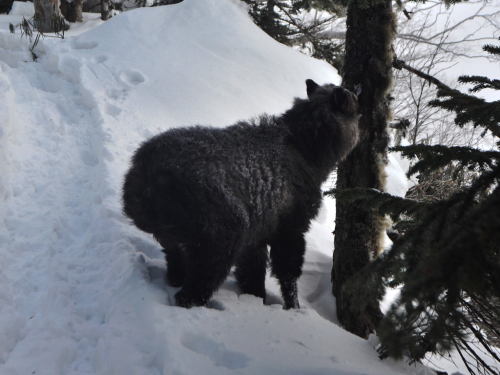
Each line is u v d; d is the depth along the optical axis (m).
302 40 15.26
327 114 4.61
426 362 4.50
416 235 2.53
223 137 4.06
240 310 3.92
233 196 3.82
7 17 16.48
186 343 3.30
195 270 3.84
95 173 6.55
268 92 9.91
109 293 4.14
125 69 9.53
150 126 7.88
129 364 3.11
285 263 4.66
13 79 9.02
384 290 2.68
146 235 5.28
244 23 11.96
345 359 3.36
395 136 5.55
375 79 4.99
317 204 4.61
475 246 2.05
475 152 2.95
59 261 4.70
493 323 2.90
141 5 18.08
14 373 3.29
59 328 3.73
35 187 6.16
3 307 4.03
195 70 9.90
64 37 12.19
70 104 8.52
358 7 4.89
